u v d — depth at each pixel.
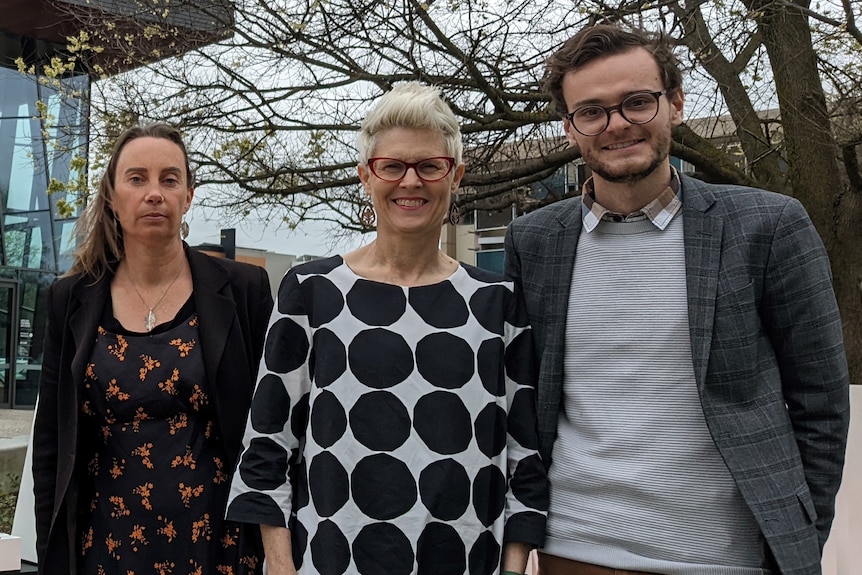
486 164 6.53
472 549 1.86
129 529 2.09
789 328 1.85
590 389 2.00
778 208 1.90
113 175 2.27
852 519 2.91
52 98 6.95
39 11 10.16
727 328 1.85
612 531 1.91
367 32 5.79
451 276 2.03
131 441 2.13
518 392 2.04
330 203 6.91
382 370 1.88
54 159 6.71
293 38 5.93
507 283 2.10
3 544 3.16
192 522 2.11
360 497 1.82
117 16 6.18
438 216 1.98
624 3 5.16
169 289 2.30
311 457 1.87
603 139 1.96
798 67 5.87
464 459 1.87
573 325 2.05
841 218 5.97
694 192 2.00
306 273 2.00
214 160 6.62
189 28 6.22
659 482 1.87
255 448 1.90
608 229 2.06
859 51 5.91
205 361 2.17
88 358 2.18
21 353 14.60
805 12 5.09
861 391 2.98
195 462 2.14
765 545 1.80
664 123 1.96
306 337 1.95
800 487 1.81
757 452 1.81
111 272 2.31
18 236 14.38
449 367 1.91
